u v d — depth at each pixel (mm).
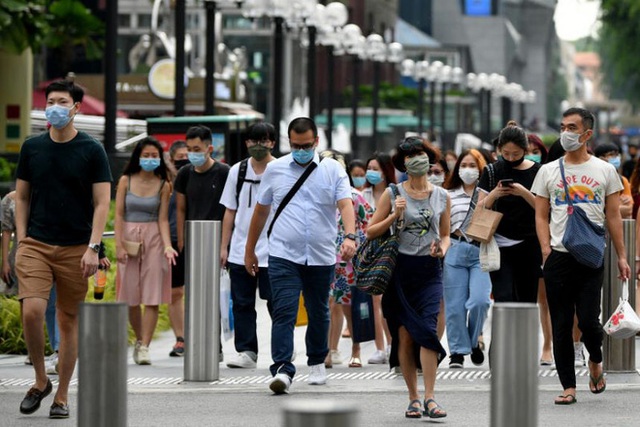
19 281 22812
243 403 25219
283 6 65875
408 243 23312
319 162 26328
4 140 68125
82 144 22734
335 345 31859
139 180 31641
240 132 51469
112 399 16109
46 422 22750
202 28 142500
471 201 27484
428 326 22984
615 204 24812
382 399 25734
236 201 30750
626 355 29125
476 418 23406
